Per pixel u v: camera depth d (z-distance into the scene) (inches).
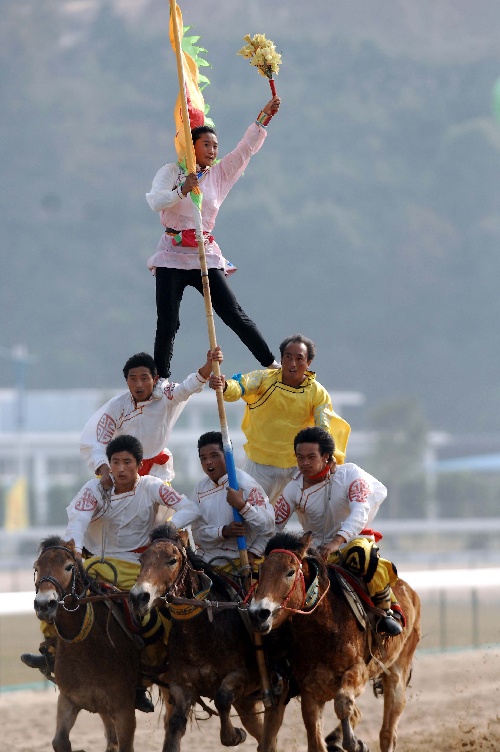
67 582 952.3
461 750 1337.4
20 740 1517.0
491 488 7421.3
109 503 1037.2
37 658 1112.2
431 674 2010.3
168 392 1088.2
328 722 1620.3
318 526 1061.1
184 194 1073.5
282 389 1120.2
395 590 1149.7
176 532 959.0
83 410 7711.6
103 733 1581.0
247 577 1014.4
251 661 1002.1
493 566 4557.1
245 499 1039.6
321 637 979.9
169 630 1024.9
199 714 1680.6
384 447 7495.1
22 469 7288.4
